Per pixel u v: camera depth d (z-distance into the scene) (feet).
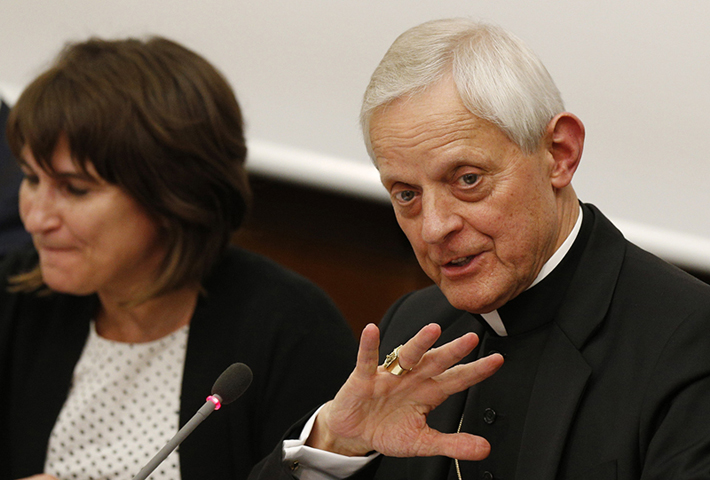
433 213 17.66
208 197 28.66
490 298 18.19
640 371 17.52
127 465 27.35
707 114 41.11
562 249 19.16
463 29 17.88
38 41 53.52
